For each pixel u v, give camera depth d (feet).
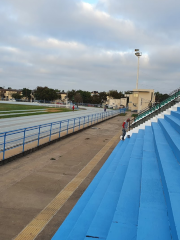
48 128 61.11
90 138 50.37
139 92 158.61
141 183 13.21
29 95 359.05
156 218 9.66
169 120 26.04
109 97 324.60
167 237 8.43
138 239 8.31
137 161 18.88
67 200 18.86
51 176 24.72
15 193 19.83
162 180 13.12
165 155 15.75
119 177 17.37
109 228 10.75
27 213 16.47
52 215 16.31
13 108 138.21
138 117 51.03
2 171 25.61
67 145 42.01
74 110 160.04
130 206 11.70
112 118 107.55
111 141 47.26
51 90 289.94
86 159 32.50
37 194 19.84
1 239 13.25
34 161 30.35
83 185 22.35
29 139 44.60
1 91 447.01
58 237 12.09
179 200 9.49
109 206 12.91
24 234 13.85
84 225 12.10
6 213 16.33
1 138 44.93
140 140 27.73
